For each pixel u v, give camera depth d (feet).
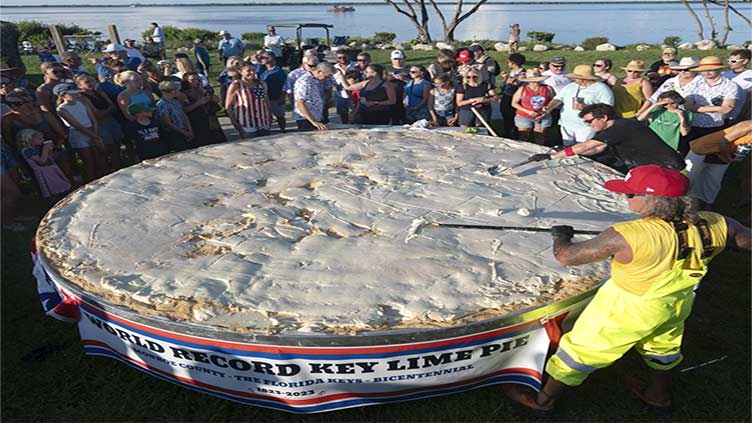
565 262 8.26
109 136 20.90
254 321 8.62
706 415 9.80
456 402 10.22
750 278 14.11
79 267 10.49
